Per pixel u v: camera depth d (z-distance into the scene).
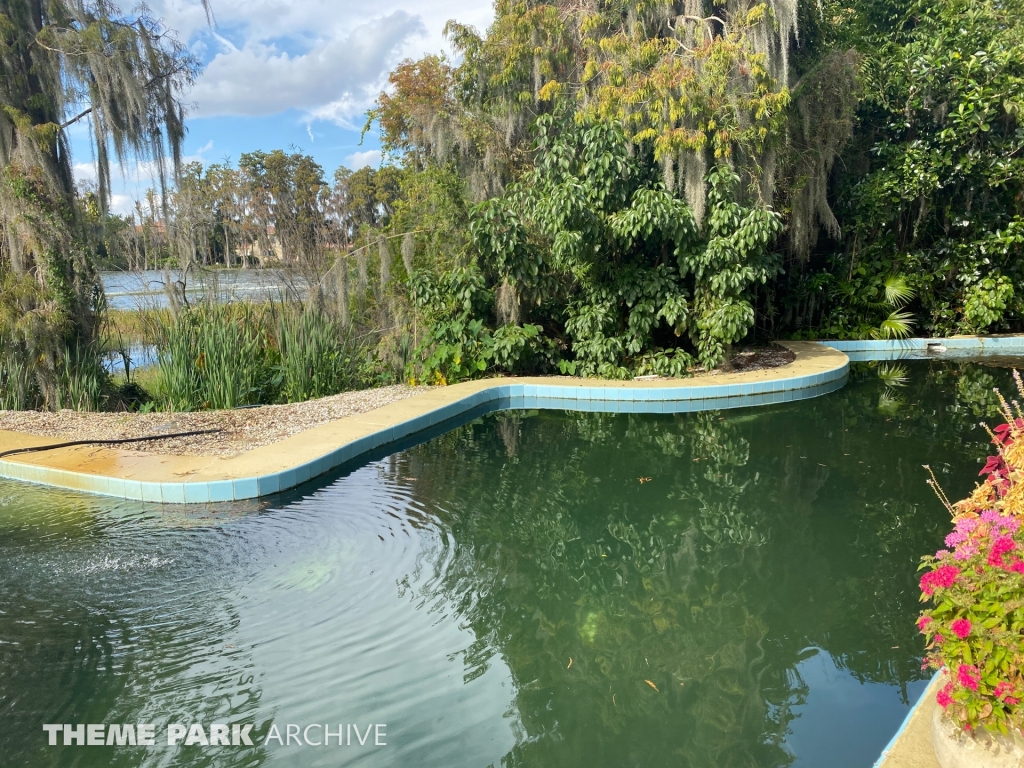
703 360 8.12
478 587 3.39
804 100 8.52
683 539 3.97
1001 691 1.65
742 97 7.33
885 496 4.52
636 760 2.20
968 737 1.76
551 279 8.20
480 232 7.68
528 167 8.87
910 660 2.73
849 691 2.55
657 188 7.71
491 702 2.49
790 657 2.78
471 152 8.83
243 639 2.89
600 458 5.61
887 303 10.23
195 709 2.46
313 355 7.80
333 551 3.79
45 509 4.45
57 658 2.77
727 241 7.42
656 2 7.61
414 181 9.34
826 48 9.13
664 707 2.47
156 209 8.82
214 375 7.16
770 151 7.90
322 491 4.80
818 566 3.57
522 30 8.16
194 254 9.20
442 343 8.16
